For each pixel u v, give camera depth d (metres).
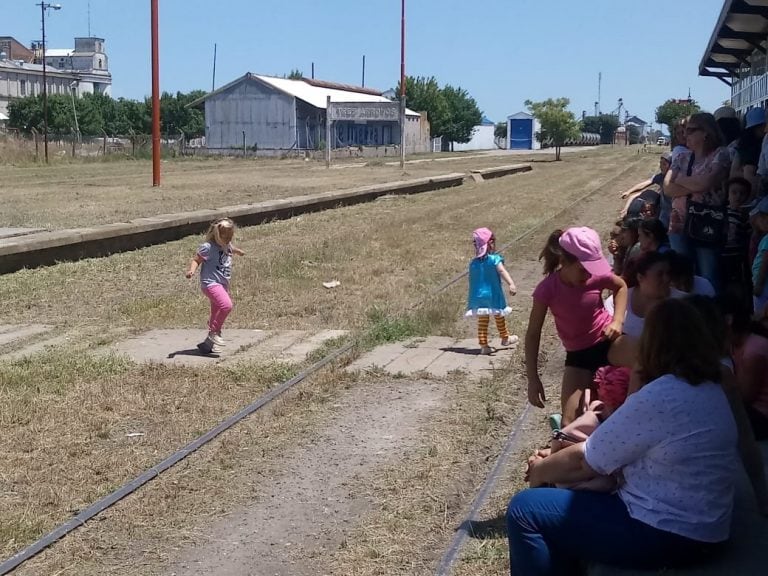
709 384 5.26
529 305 12.56
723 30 14.86
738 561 5.43
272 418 8.83
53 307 12.60
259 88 70.12
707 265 9.54
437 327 11.44
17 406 8.98
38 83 99.00
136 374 9.86
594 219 21.61
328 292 13.20
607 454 5.27
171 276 14.38
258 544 7.07
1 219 18.97
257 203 21.73
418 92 89.69
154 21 29.47
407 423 8.73
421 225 20.08
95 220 18.86
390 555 6.92
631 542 5.27
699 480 5.21
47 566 6.87
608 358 7.13
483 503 7.38
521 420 8.65
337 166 50.53
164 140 68.12
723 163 9.48
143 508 7.44
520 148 104.31
